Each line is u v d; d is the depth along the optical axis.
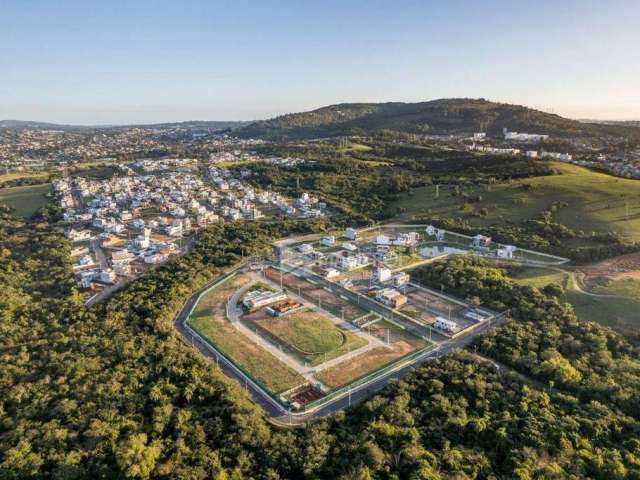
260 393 89.19
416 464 65.69
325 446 71.06
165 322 115.50
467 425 74.81
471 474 64.31
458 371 90.06
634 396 79.69
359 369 96.69
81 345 103.75
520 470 62.31
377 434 72.94
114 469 67.31
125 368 94.56
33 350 102.62
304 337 111.12
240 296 136.88
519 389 84.00
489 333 105.62
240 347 106.75
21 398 84.81
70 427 76.44
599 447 69.12
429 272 145.12
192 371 91.88
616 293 118.56
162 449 71.12
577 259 144.50
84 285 142.38
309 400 86.38
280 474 67.00
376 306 127.25
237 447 71.94
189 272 148.25
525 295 120.88
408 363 98.69
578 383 84.69
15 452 68.50
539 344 99.56
